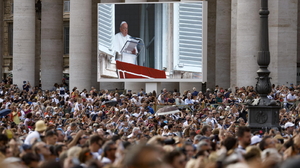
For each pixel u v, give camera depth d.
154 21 152.00
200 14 148.88
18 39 188.50
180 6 150.25
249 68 148.00
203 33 149.00
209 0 197.50
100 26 155.00
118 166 37.22
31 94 159.50
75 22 175.88
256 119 84.06
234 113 109.62
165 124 95.94
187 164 39.16
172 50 151.00
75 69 175.88
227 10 176.00
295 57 149.00
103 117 114.44
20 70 188.25
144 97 136.75
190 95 132.62
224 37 176.38
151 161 30.06
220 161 38.16
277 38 147.38
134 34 153.38
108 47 154.88
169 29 151.12
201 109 119.62
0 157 48.62
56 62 195.88
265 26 83.88
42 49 196.00
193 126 90.06
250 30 147.88
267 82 84.38
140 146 30.53
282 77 147.62
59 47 196.62
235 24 162.62
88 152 45.75
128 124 97.50
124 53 154.00
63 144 53.75
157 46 152.12
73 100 139.25
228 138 53.12
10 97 153.25
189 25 149.62
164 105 132.00
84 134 69.31
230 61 176.12
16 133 74.31
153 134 82.56
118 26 154.12
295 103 123.94
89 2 176.62
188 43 150.00
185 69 150.25
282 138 66.50
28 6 188.38
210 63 197.38
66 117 115.62
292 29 148.12
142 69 153.25
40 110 123.50
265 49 84.25
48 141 57.75
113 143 46.34
